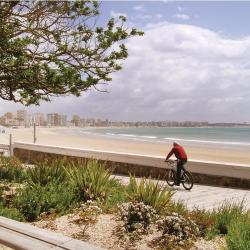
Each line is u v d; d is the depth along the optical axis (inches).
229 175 577.9
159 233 271.7
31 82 373.1
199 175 610.9
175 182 561.0
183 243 251.6
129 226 274.4
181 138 3560.5
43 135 3528.5
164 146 2012.8
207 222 283.3
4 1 344.2
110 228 283.3
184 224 265.9
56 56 370.9
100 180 383.9
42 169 436.5
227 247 232.4
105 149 1763.0
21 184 460.4
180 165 553.6
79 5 372.2
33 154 851.4
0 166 547.5
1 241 211.5
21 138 2733.8
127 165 685.9
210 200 474.3
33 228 227.0
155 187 326.6
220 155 1581.0
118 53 386.0
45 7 359.6
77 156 760.3
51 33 365.1
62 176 428.8
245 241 224.1
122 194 377.4
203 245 253.8
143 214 281.9
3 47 346.9
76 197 368.2
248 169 557.6
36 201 328.2
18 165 577.0
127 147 1915.6
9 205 339.6
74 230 282.2
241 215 297.4
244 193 523.2
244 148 2030.0
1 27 341.7
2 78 368.2
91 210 313.4
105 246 252.8
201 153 1684.3
